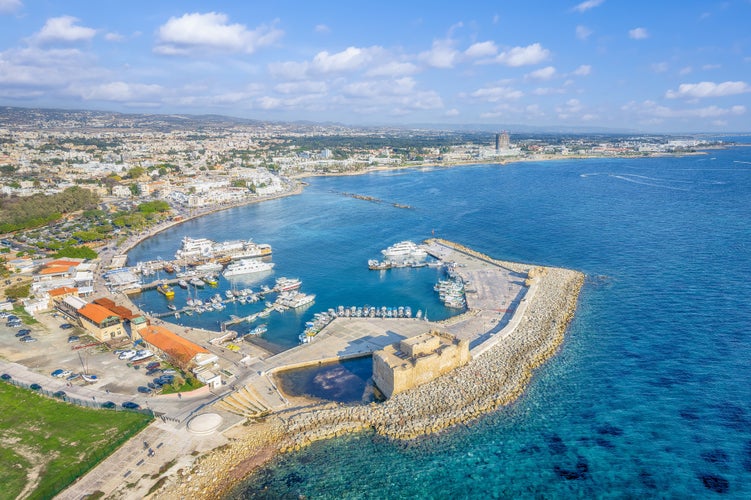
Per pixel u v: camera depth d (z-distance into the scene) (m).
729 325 158.00
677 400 119.25
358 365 139.75
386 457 101.69
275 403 118.56
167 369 131.12
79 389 120.38
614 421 112.19
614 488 93.00
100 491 88.06
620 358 140.12
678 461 99.25
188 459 97.56
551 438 107.12
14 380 123.69
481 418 113.56
